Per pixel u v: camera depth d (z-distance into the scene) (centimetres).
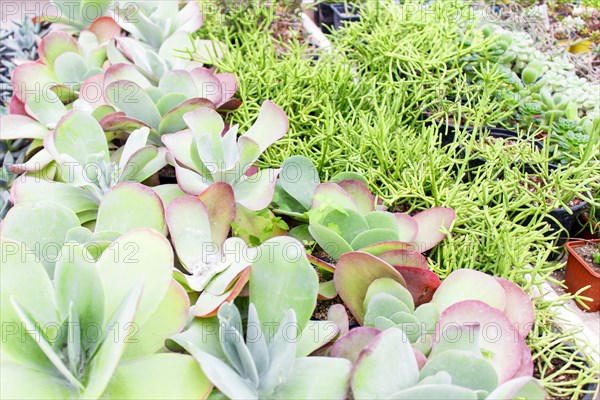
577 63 158
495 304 67
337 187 81
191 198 75
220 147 87
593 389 66
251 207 82
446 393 50
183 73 105
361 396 54
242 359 57
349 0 196
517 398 58
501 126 130
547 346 70
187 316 63
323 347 68
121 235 66
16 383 54
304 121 115
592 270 91
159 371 58
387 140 106
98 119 101
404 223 80
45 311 58
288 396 57
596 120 105
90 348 59
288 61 128
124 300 56
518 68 144
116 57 123
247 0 156
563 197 96
